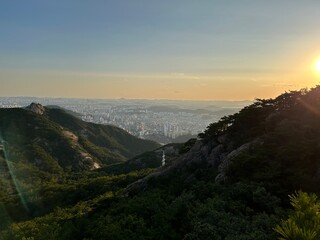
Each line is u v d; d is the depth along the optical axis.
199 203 21.88
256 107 47.81
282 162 29.28
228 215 18.42
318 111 38.12
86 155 164.50
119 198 42.00
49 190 82.00
